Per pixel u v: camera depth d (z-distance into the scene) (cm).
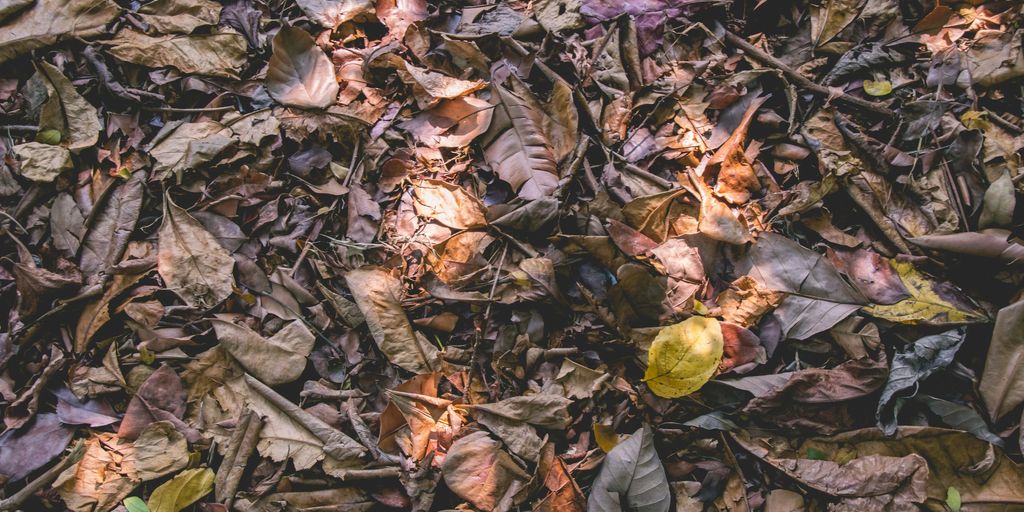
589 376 183
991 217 195
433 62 212
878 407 180
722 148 202
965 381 185
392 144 206
